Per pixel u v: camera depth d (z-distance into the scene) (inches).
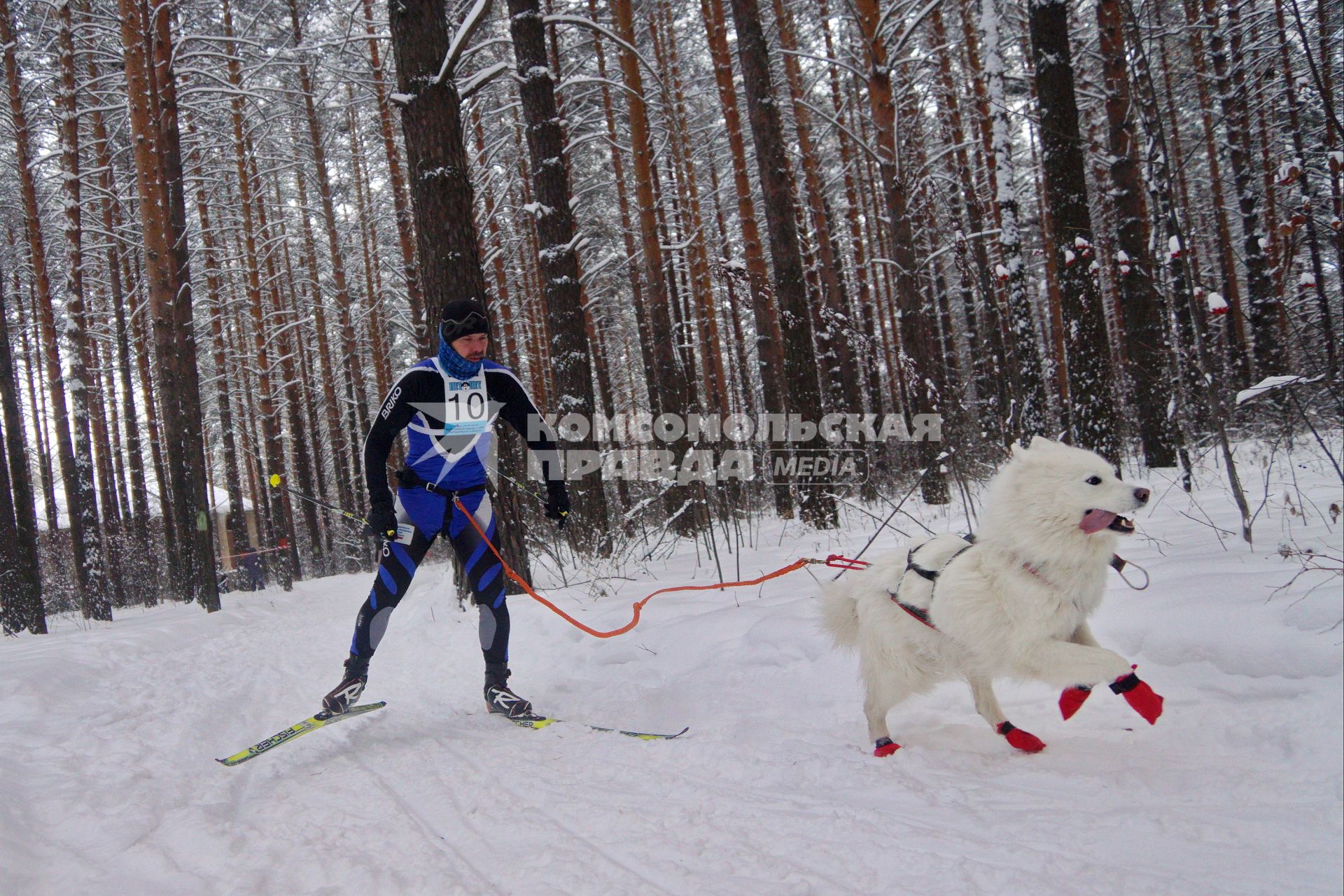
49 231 674.8
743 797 114.5
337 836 109.0
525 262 877.2
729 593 248.5
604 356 906.1
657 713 165.6
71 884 96.9
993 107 363.6
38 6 582.6
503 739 155.6
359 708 169.9
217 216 840.3
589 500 388.8
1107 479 110.7
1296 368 305.6
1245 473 324.8
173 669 266.2
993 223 581.0
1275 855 81.8
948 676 129.8
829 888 85.0
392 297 971.3
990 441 425.4
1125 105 404.5
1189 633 133.3
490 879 93.5
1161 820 91.9
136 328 772.6
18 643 361.7
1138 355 404.5
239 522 842.2
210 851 105.6
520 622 250.4
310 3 714.2
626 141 729.0
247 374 995.3
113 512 819.4
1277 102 490.3
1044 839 91.4
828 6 668.1
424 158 284.2
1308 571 138.4
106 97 623.8
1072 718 133.4
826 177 816.9
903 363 319.0
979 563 122.0
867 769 119.9
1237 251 697.0
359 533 1018.1
